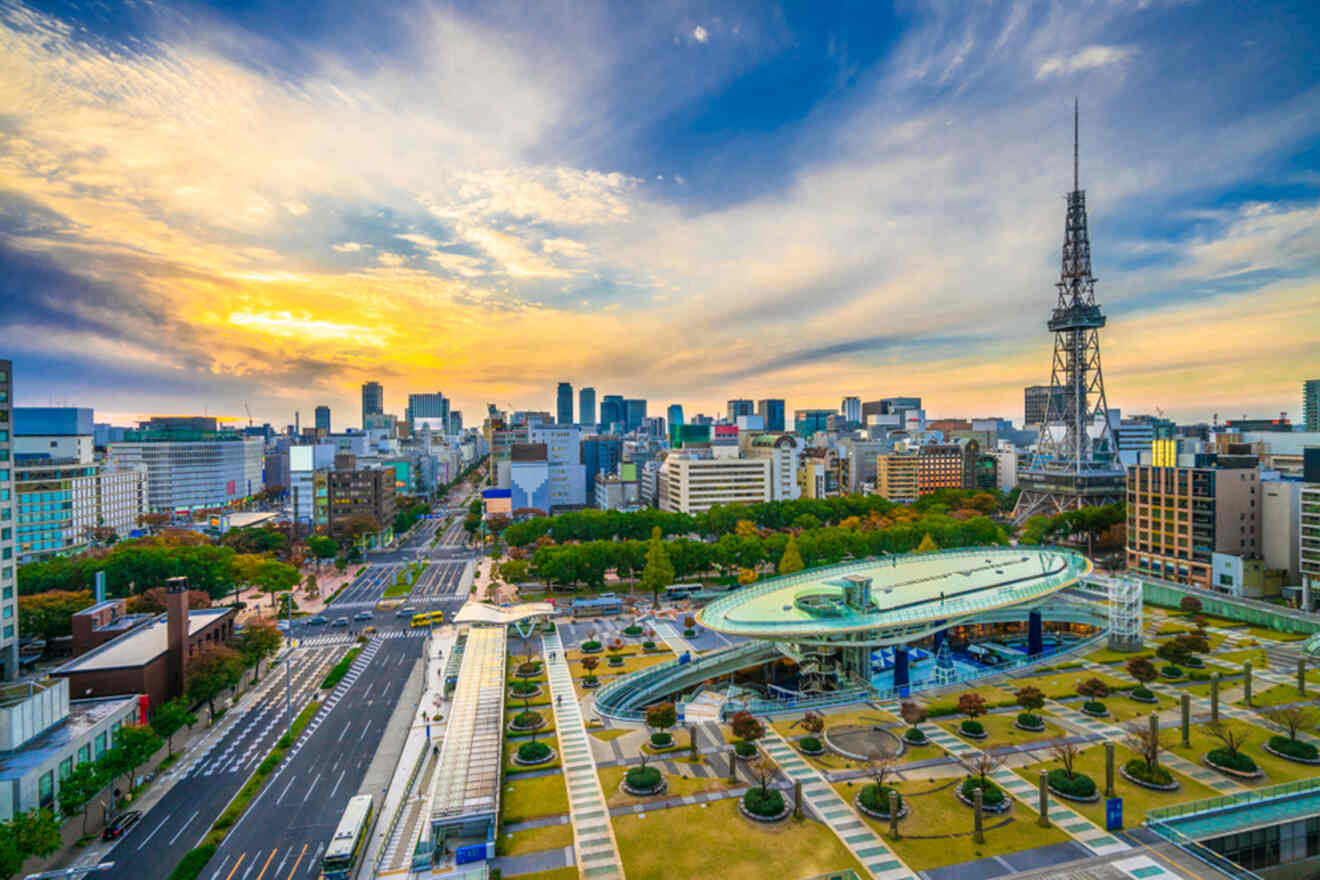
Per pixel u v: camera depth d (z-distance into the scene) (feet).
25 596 533.96
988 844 241.35
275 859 263.29
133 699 353.31
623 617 576.61
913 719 320.70
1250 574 589.32
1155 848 238.27
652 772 290.35
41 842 239.30
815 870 229.66
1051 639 550.77
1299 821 253.24
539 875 230.48
